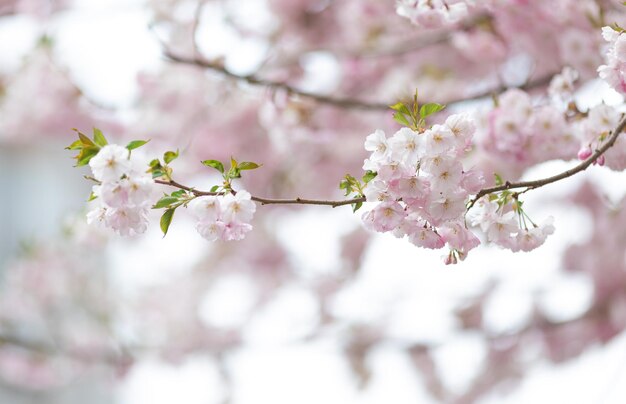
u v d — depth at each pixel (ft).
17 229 34.68
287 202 6.93
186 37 16.10
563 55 11.53
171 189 16.49
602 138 8.26
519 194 7.36
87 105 18.72
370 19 16.17
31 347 24.93
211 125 17.19
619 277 20.25
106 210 6.97
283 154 17.52
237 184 18.02
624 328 19.76
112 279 27.14
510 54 13.93
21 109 18.97
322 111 14.62
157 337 26.20
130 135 18.08
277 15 16.69
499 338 21.80
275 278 24.62
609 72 7.36
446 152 6.72
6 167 35.01
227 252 24.82
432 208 6.78
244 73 12.82
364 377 23.50
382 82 16.25
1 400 29.09
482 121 10.32
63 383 25.95
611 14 10.99
